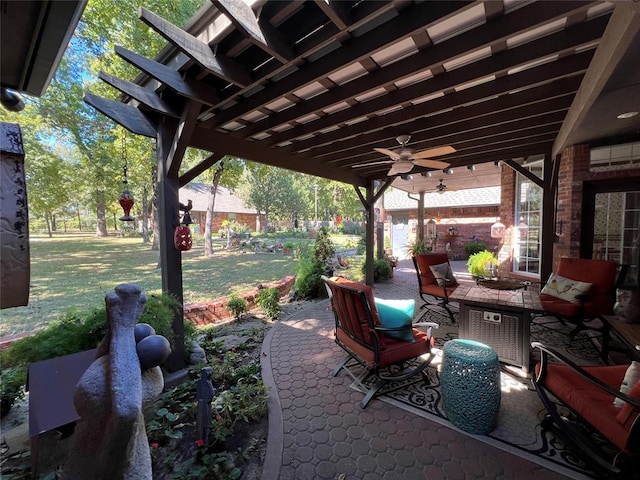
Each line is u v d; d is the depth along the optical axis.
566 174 4.45
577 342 3.51
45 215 19.55
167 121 2.78
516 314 2.81
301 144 3.92
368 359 2.43
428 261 4.96
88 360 2.08
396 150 4.00
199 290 6.57
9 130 0.87
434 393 2.54
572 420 2.10
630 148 3.89
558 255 4.65
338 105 2.89
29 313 4.75
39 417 1.72
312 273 6.11
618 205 4.12
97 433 0.91
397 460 1.82
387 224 13.70
